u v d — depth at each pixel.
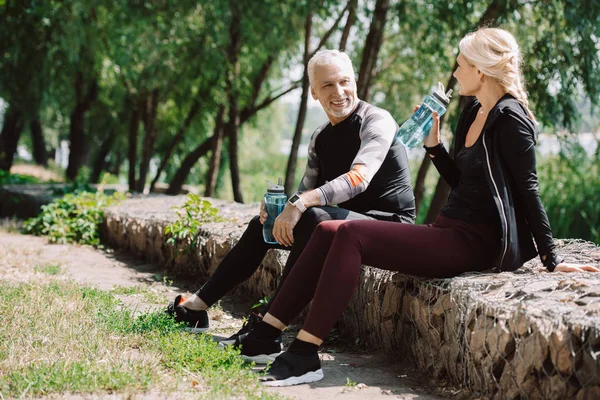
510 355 3.04
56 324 4.10
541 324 2.88
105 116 20.34
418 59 12.60
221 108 14.41
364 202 4.11
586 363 2.71
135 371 3.35
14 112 17.70
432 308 3.55
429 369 3.58
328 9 11.11
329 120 4.23
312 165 4.34
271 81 18.09
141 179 15.75
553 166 12.38
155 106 15.68
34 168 24.72
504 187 3.41
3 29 12.98
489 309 3.16
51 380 3.12
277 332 3.67
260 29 12.10
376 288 4.12
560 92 9.45
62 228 8.71
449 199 3.70
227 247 5.82
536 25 9.92
